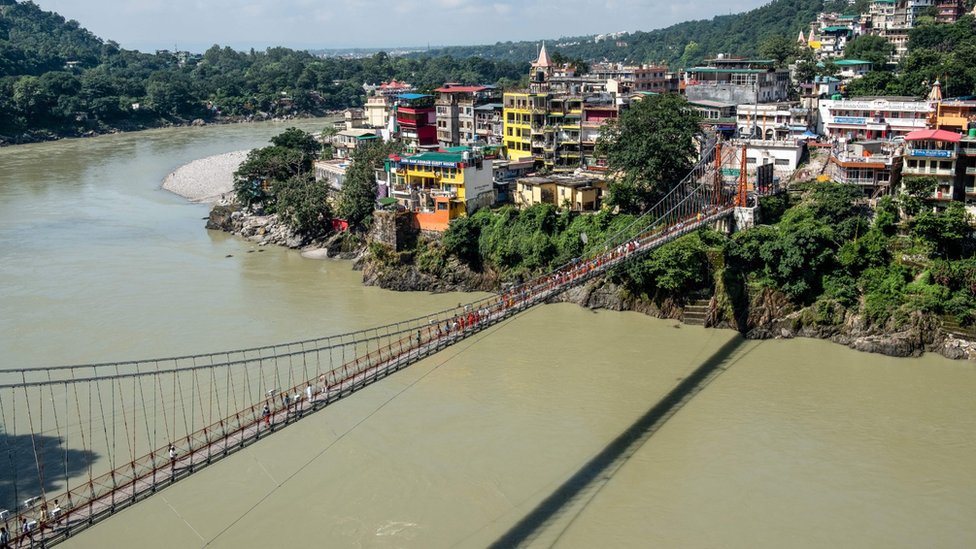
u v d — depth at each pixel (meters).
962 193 72.75
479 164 87.56
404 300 78.75
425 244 84.19
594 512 45.16
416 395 58.72
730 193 80.69
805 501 45.72
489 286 81.94
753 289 70.50
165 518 45.41
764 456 50.03
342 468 49.88
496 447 51.69
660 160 79.56
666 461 49.72
